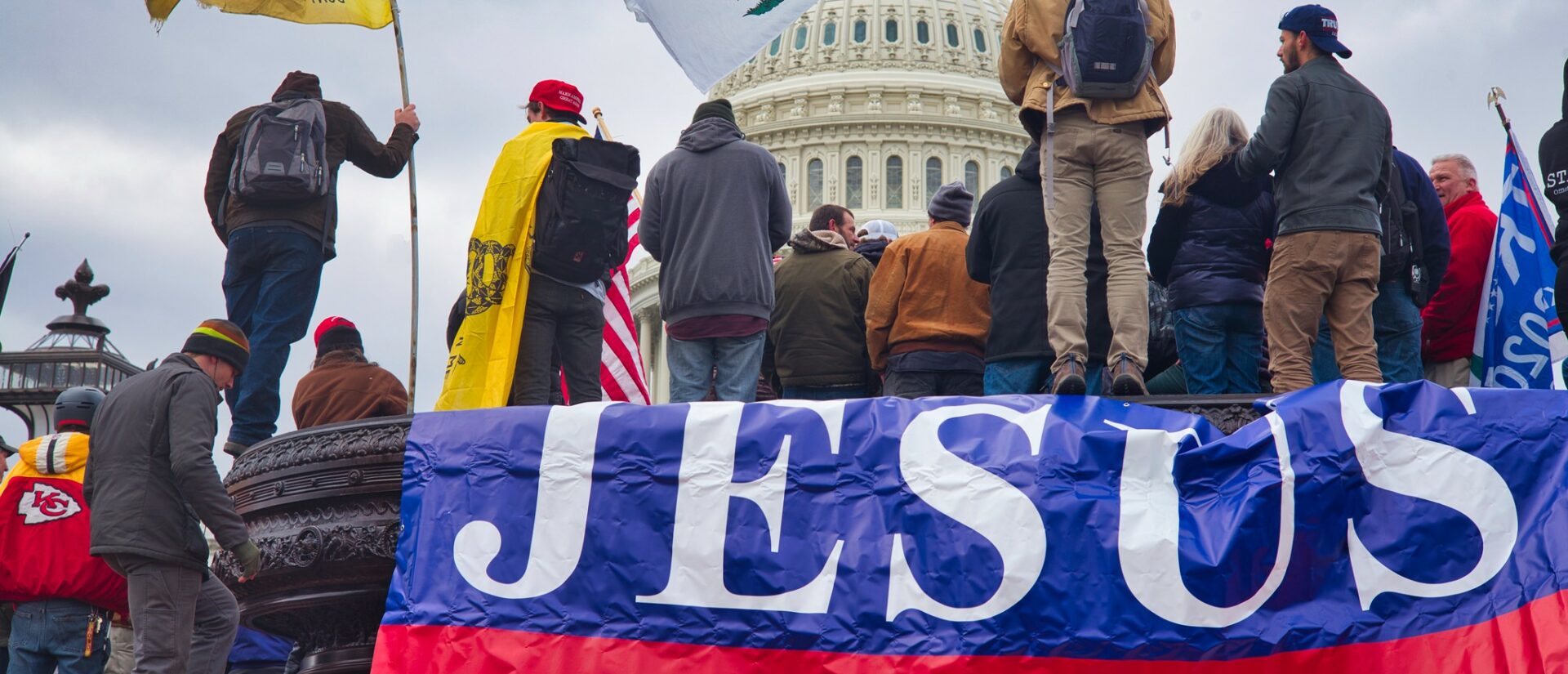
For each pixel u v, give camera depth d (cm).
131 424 838
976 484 838
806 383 1127
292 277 1111
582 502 859
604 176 1000
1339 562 812
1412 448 830
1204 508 827
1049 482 834
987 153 9075
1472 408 838
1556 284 999
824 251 1144
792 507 848
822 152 9019
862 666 815
